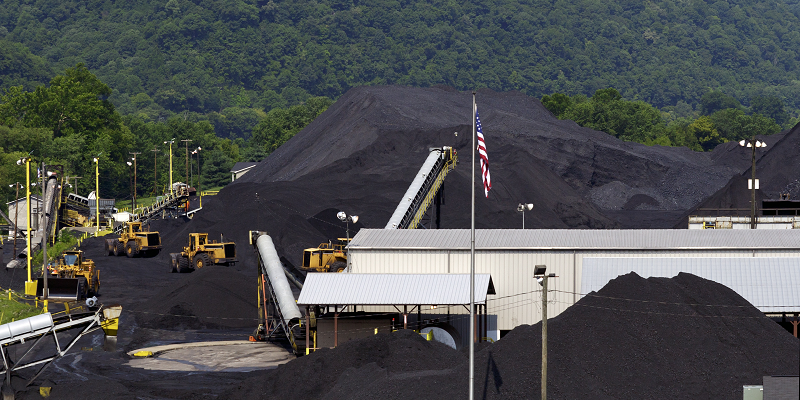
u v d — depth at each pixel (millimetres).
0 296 70625
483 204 109625
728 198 119562
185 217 131750
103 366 50281
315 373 40906
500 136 150750
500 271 53438
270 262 58969
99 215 131250
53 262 81688
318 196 112688
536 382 36469
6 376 43531
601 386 36688
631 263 52188
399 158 133000
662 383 37438
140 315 65500
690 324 41375
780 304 48219
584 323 41031
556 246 53344
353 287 47719
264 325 59812
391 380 36875
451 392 35688
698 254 53188
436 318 50438
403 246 54781
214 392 43469
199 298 65938
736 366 38656
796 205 93000
